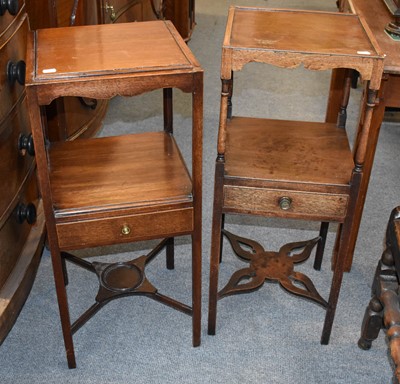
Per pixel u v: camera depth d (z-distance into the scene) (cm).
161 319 200
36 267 209
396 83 181
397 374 133
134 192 159
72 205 153
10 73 174
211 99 356
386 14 212
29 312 202
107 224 155
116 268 204
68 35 162
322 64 146
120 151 180
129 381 177
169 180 165
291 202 165
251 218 252
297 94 367
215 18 495
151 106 347
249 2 542
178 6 418
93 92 138
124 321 199
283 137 185
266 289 214
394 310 150
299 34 158
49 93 135
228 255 231
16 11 170
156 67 140
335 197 162
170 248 216
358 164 157
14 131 185
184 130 321
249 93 365
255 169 166
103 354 186
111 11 308
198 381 177
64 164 173
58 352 187
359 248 236
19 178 193
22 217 196
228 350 188
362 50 148
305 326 198
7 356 185
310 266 226
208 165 288
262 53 145
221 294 191
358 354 188
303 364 184
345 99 190
